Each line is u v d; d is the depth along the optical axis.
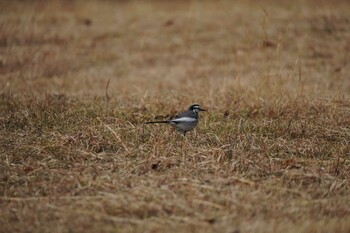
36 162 11.42
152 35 25.05
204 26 25.61
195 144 12.52
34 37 24.16
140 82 19.61
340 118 14.32
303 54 21.98
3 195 10.11
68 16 27.58
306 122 14.01
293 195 10.09
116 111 14.85
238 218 9.10
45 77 19.83
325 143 12.83
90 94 17.12
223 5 28.64
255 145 12.38
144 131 13.26
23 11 27.67
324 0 28.19
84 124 13.70
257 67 20.56
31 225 8.97
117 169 11.09
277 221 9.02
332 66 20.72
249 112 14.97
